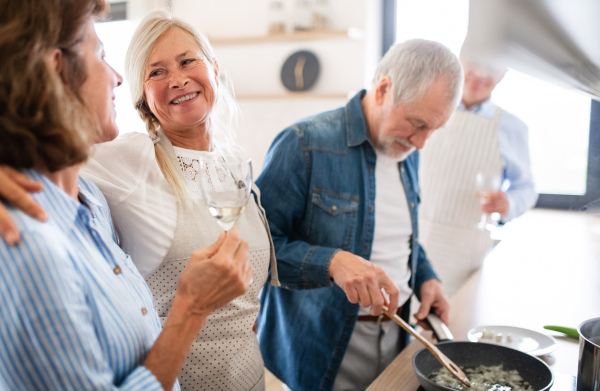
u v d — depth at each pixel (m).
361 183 1.59
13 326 0.58
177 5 4.25
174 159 1.25
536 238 2.79
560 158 3.66
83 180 0.98
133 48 1.30
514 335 1.40
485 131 2.59
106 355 0.70
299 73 3.96
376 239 1.63
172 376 0.77
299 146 1.52
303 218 1.57
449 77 1.46
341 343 1.56
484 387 1.06
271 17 3.93
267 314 1.74
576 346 1.35
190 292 0.79
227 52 4.20
